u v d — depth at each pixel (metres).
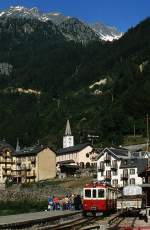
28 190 129.00
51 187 130.12
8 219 49.38
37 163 178.50
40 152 179.50
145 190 62.59
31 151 182.25
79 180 143.75
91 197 60.56
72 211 69.56
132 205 64.06
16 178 185.25
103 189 60.62
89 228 39.81
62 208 76.50
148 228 30.19
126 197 65.06
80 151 185.12
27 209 92.56
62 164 180.50
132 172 137.75
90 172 161.88
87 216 59.50
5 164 187.75
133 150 168.00
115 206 65.62
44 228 37.88
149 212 50.97
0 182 182.38
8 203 113.50
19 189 133.88
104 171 145.62
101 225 43.91
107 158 145.25
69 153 189.12
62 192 120.69
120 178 140.88
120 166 141.12
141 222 48.44
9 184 162.88
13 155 189.50
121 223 46.66
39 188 129.88
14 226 40.47
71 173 174.75
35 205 103.56
